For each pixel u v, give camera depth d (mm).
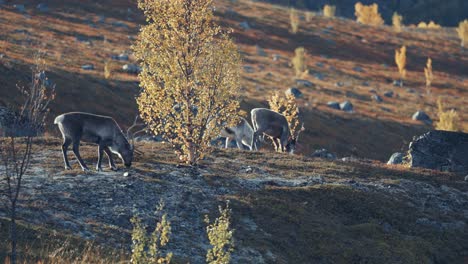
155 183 87000
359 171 113375
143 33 104312
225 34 106562
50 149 101188
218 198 86750
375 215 94062
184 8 104312
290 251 78000
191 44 104500
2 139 104625
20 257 56938
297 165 112250
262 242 77438
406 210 97625
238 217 82375
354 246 83000
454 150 123750
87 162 95000
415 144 126750
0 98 179125
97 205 76500
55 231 64250
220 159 111125
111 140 89062
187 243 72375
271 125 125375
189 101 103875
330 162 119000
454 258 89062
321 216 90125
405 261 82500
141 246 51000
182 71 104438
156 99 102875
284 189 95250
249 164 109938
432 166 124312
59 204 73875
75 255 60500
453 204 104625
